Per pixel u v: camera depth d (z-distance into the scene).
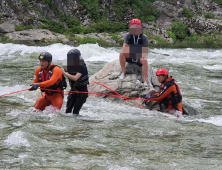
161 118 9.15
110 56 23.30
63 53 23.48
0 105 9.99
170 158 6.34
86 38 35.66
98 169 5.74
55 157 6.20
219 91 13.45
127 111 9.91
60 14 41.03
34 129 7.70
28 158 6.13
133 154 6.47
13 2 38.41
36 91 11.27
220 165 6.05
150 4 44.94
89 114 9.40
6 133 7.39
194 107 10.92
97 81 11.67
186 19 44.12
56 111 9.09
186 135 7.71
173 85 9.80
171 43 39.09
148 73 11.88
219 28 42.66
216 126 8.54
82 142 7.01
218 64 21.39
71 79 8.94
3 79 14.50
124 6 43.78
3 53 23.41
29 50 24.16
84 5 42.31
